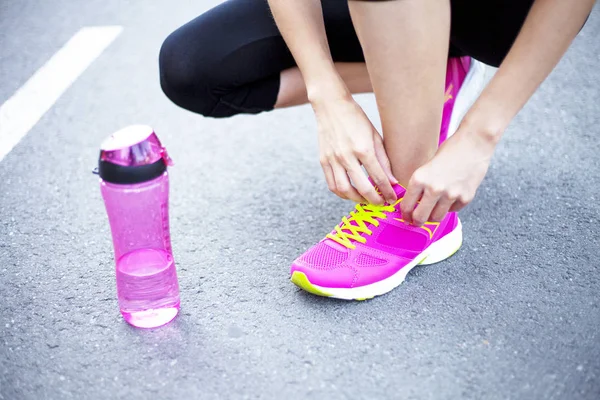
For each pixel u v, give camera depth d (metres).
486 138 1.00
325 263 1.17
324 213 1.45
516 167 1.56
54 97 1.99
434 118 1.04
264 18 1.26
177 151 1.72
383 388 1.00
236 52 1.26
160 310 1.13
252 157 1.69
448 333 1.10
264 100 1.35
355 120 1.06
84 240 1.39
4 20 2.46
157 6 2.54
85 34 2.35
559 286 1.20
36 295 1.24
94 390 1.02
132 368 1.06
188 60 1.27
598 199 1.43
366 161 1.05
